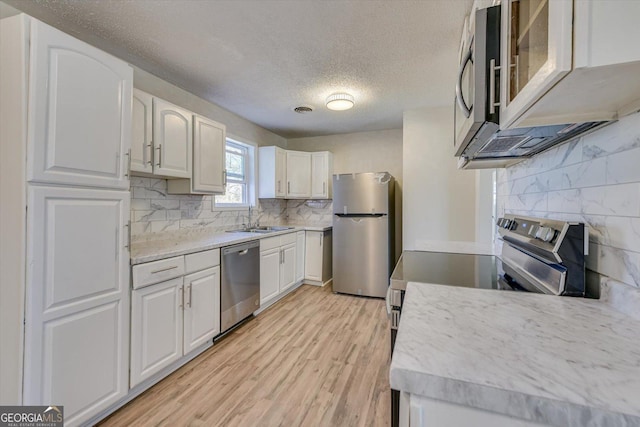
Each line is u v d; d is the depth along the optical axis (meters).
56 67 1.31
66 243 1.35
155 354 1.80
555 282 0.96
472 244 2.26
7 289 1.24
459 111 1.33
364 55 2.09
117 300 1.58
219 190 2.81
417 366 0.53
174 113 2.31
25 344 1.23
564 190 1.13
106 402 1.51
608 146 0.88
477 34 0.86
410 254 1.79
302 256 4.07
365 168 4.37
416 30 1.79
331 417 1.58
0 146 1.26
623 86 0.61
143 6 1.59
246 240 2.74
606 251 0.89
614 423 0.42
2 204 1.25
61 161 1.33
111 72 1.55
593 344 0.60
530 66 0.70
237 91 2.76
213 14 1.65
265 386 1.84
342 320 2.90
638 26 0.51
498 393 0.47
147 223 2.41
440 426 0.51
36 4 1.57
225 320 2.46
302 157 4.28
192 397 1.73
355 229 3.70
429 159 3.25
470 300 0.89
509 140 1.10
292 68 2.29
